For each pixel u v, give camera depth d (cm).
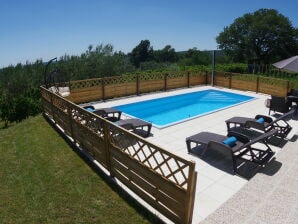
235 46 5503
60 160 712
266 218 454
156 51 7750
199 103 1609
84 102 1420
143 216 477
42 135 915
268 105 1255
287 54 5153
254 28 5147
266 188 546
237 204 494
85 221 466
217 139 709
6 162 718
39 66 2248
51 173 641
